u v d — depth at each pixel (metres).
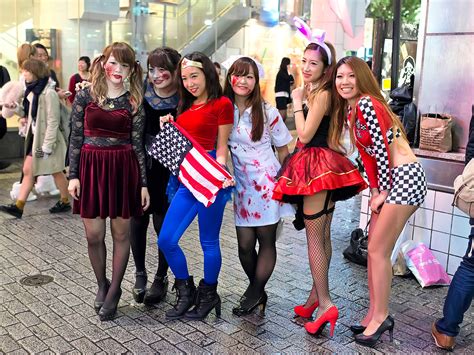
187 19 11.15
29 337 3.07
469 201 2.89
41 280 3.92
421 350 3.04
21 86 5.87
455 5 4.14
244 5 11.80
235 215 3.34
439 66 4.28
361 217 4.73
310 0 12.32
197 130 3.09
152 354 2.92
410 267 4.09
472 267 2.94
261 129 3.18
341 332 3.23
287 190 3.01
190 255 4.56
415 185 2.85
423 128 4.23
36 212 5.80
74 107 3.15
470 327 3.35
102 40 10.30
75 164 3.19
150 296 3.51
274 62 11.47
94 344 3.01
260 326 3.28
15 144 8.83
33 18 9.73
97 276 3.41
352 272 4.25
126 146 3.20
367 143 2.90
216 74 3.10
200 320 3.32
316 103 2.98
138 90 3.18
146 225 3.55
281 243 4.99
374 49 6.20
